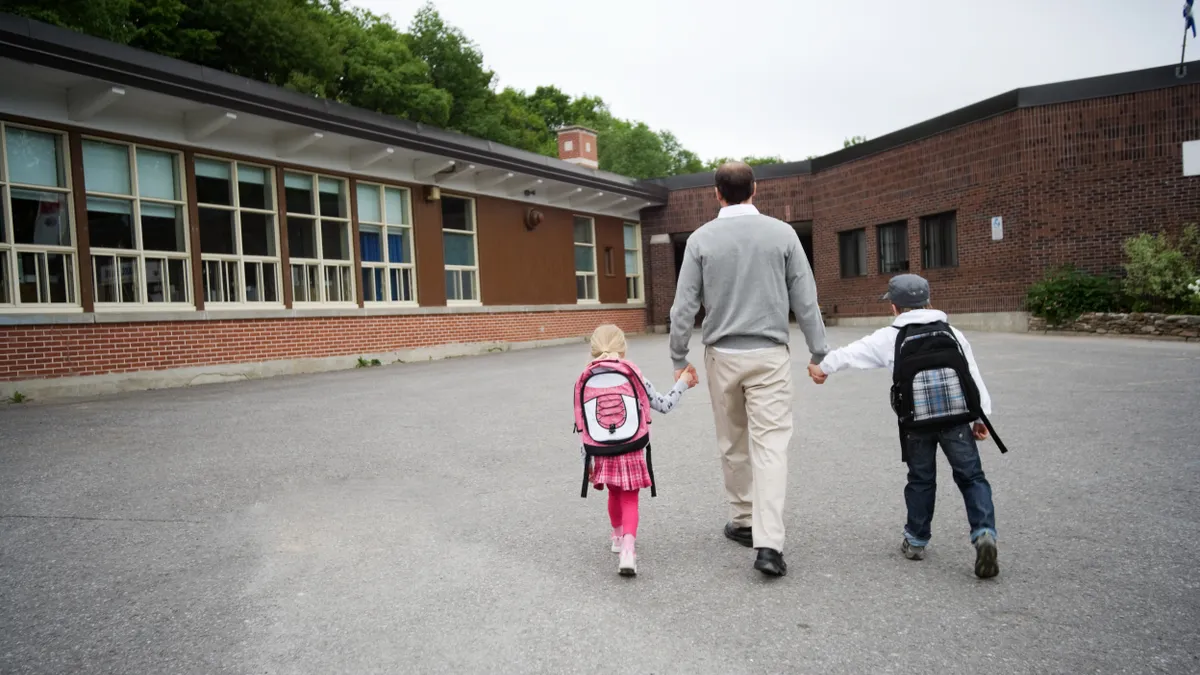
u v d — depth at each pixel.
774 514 3.61
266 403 9.28
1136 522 4.21
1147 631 2.97
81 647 3.06
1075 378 9.42
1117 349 12.56
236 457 6.32
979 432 3.71
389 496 5.20
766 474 3.66
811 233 25.92
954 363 3.58
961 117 18.64
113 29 18.53
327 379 12.15
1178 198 16.03
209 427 7.64
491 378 11.81
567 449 6.57
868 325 21.95
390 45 32.78
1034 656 2.81
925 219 20.09
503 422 7.87
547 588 3.60
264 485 5.47
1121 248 16.45
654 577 3.71
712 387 3.98
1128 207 16.38
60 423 7.87
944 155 19.20
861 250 22.31
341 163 14.69
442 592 3.57
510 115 42.22
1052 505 4.58
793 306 3.83
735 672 2.76
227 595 3.56
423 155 15.56
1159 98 16.09
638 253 25.02
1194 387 8.39
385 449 6.62
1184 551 3.77
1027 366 10.73
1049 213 16.95
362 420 8.03
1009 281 17.66
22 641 3.12
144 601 3.50
